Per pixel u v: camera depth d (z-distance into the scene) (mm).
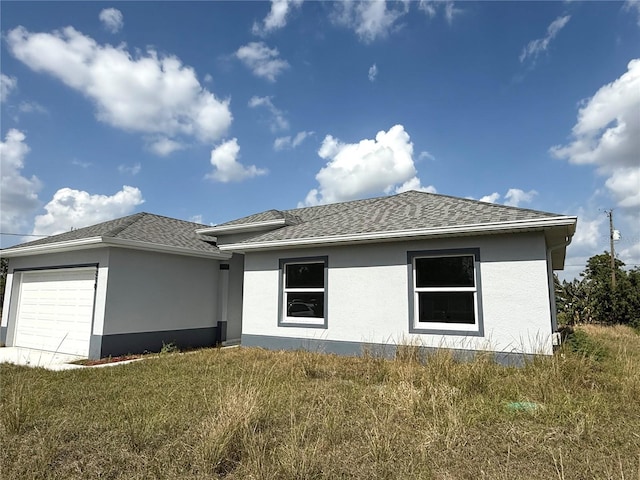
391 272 9977
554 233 8844
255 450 3969
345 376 7812
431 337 9180
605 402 5434
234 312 15477
